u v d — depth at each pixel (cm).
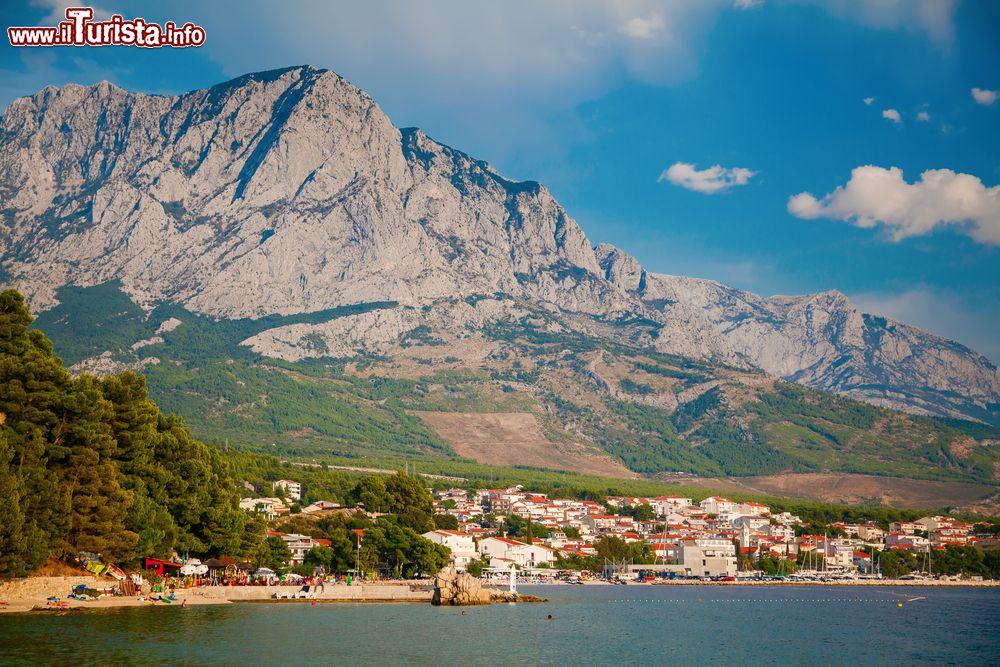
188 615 17900
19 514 15675
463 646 16325
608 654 16338
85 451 17562
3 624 15325
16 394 17038
